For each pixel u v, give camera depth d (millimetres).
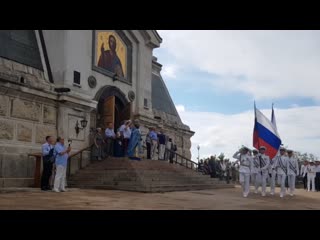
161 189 16406
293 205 12734
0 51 16766
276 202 13742
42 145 16344
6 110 16109
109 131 20609
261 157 17109
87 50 21000
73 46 19891
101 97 21984
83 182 17531
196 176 21344
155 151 23094
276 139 18250
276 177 18125
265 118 18500
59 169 14734
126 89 24750
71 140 19125
